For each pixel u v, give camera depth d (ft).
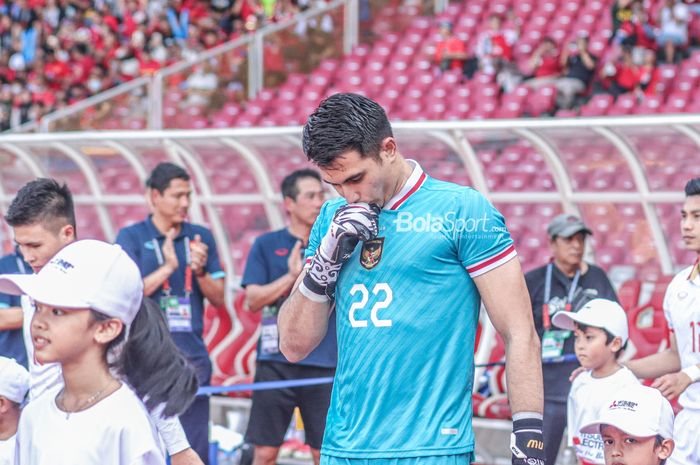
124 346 36.11
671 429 51.26
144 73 196.54
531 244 110.73
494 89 164.04
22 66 209.36
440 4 185.57
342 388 38.70
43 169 115.75
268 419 74.08
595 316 61.36
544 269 75.77
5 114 198.90
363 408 37.91
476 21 183.11
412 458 37.22
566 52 161.68
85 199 117.29
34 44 210.59
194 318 71.46
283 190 75.10
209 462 74.54
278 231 75.72
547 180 110.52
